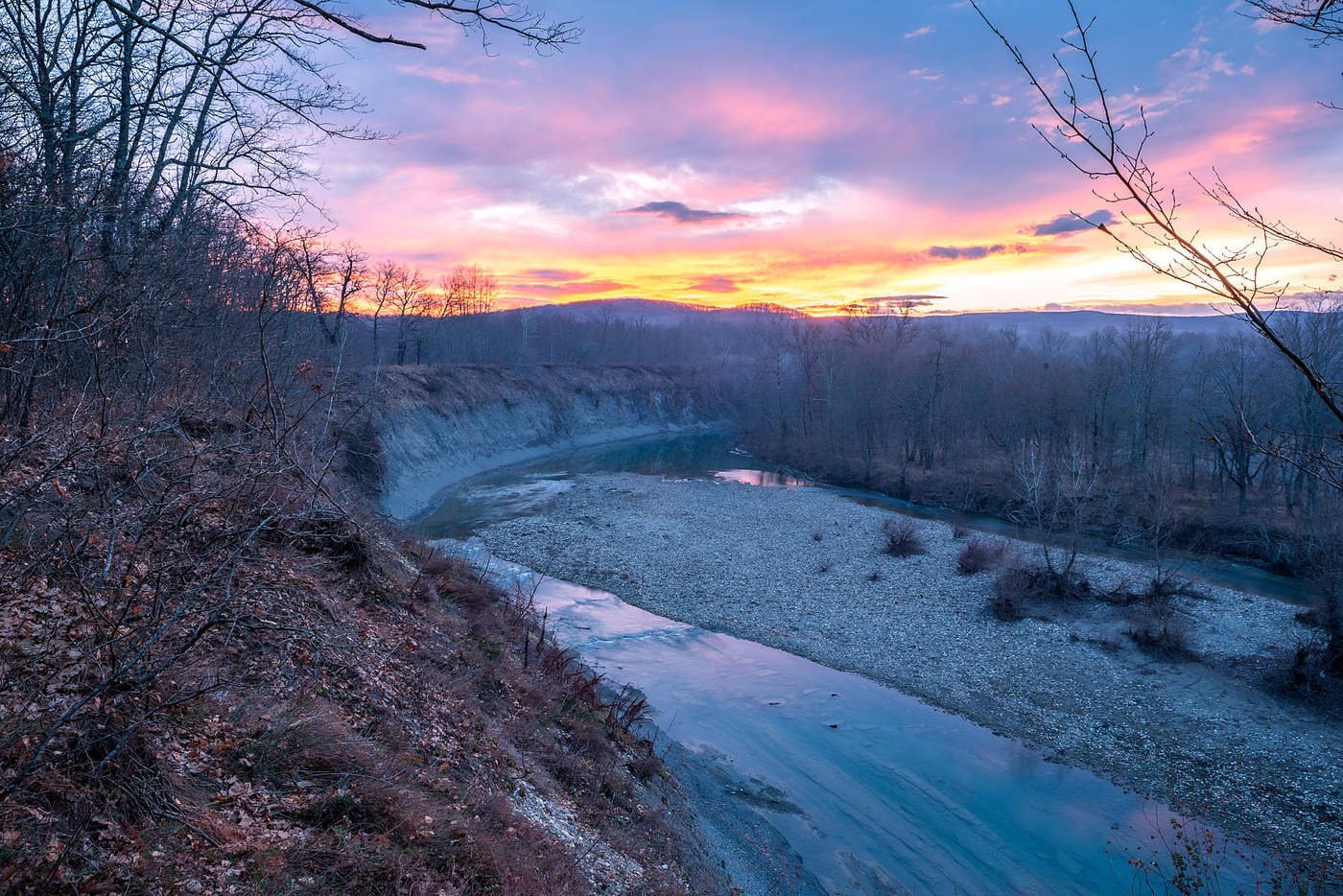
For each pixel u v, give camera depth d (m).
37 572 6.74
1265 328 2.89
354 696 9.66
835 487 62.69
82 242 9.55
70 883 4.84
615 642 26.14
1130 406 58.97
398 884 6.65
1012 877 15.07
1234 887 14.92
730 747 19.33
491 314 113.31
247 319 16.72
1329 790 18.41
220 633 8.38
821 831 16.14
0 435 8.20
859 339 86.00
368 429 41.72
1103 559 36.53
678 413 106.19
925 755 19.62
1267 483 47.84
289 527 11.39
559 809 11.29
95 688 5.61
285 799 7.07
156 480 8.39
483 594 19.33
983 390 67.88
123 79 11.08
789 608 30.41
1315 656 23.95
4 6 9.44
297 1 4.49
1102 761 19.67
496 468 65.12
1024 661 25.73
